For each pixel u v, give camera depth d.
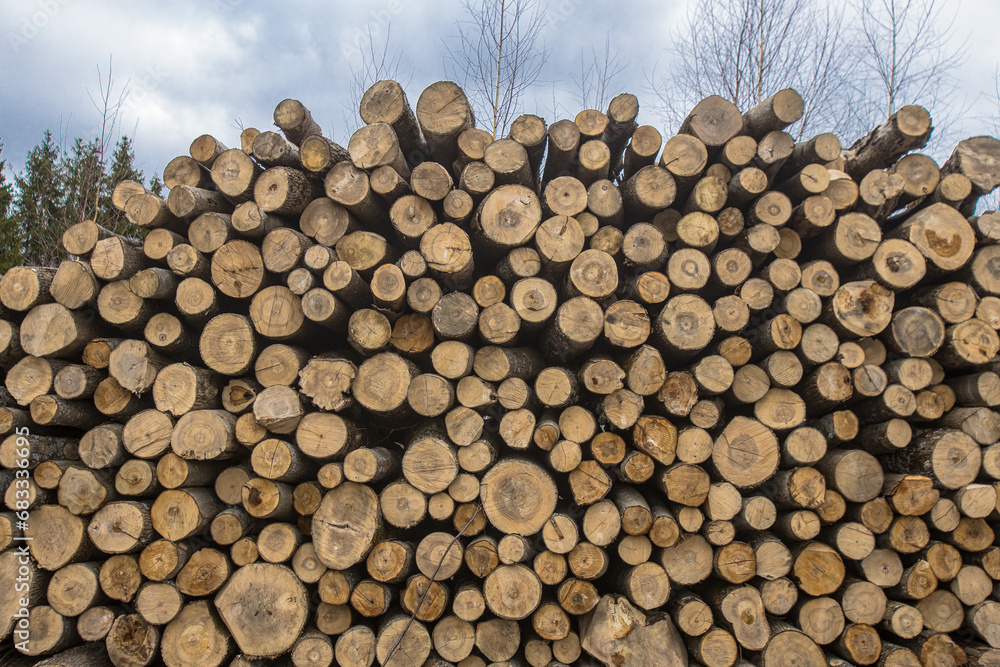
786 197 3.06
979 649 2.78
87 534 2.66
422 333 2.96
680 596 2.83
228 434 2.64
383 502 2.70
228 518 2.67
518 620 2.71
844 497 2.84
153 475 2.70
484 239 3.04
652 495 3.03
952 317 3.01
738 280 2.98
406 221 2.97
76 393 2.77
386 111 3.11
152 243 2.99
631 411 2.74
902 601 2.90
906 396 2.88
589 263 2.90
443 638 2.68
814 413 3.08
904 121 3.10
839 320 2.94
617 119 3.29
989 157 3.16
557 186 3.06
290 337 2.90
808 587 2.75
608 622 2.64
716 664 2.63
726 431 2.80
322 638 2.65
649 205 3.11
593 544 2.68
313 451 2.70
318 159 2.99
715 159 3.27
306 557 2.69
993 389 2.92
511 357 2.95
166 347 2.91
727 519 2.71
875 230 3.06
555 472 2.98
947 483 2.80
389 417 2.93
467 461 2.72
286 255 2.88
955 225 3.06
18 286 2.89
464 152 3.14
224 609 2.58
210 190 3.42
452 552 2.65
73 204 10.24
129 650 2.58
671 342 2.85
